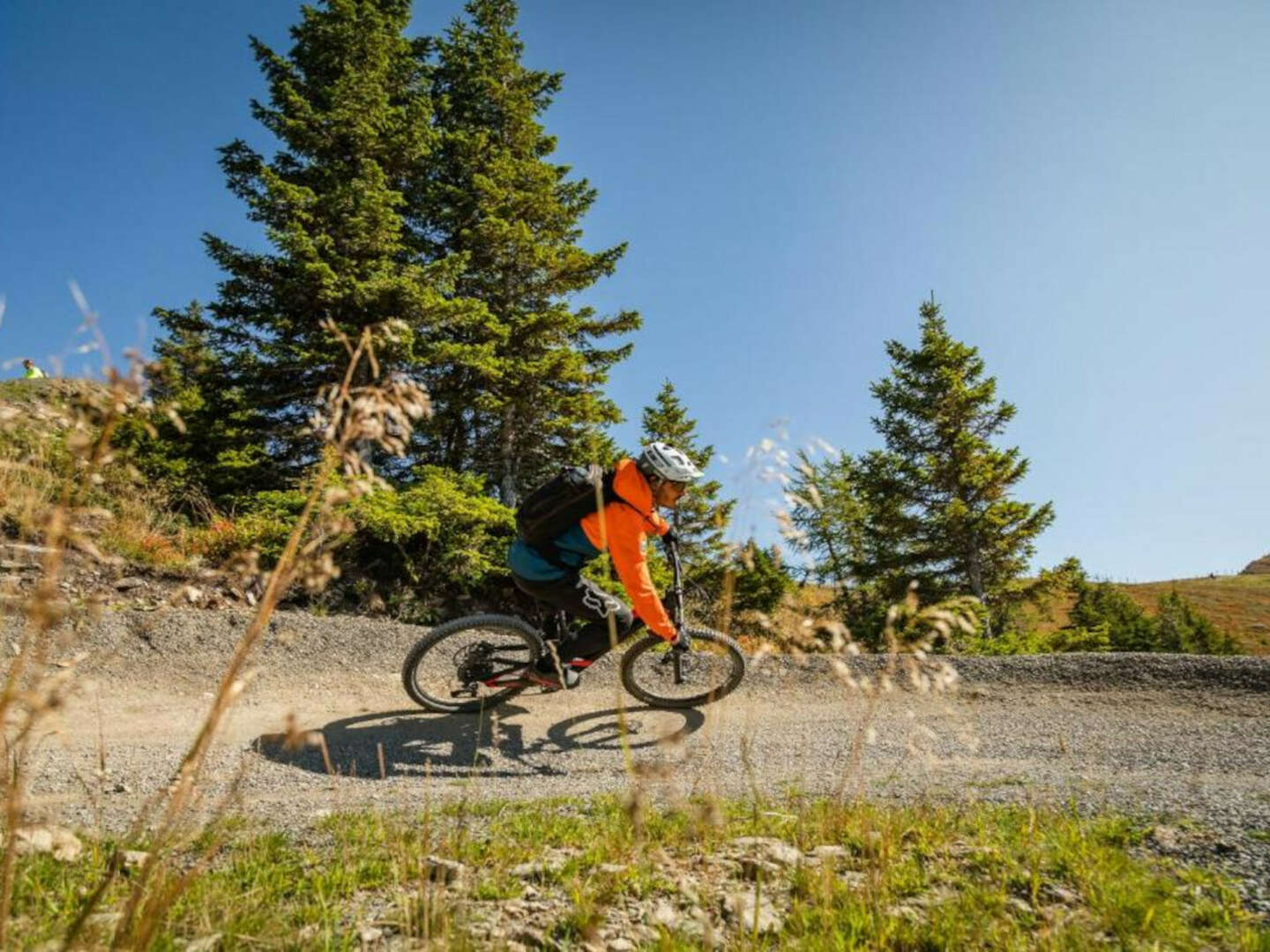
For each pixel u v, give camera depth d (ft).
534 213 58.34
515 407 54.34
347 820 11.83
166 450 43.27
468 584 38.22
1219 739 18.84
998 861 9.55
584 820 12.16
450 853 10.12
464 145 58.65
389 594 36.22
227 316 46.60
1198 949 7.52
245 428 45.57
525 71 65.62
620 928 8.13
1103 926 7.98
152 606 24.17
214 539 33.40
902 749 18.17
